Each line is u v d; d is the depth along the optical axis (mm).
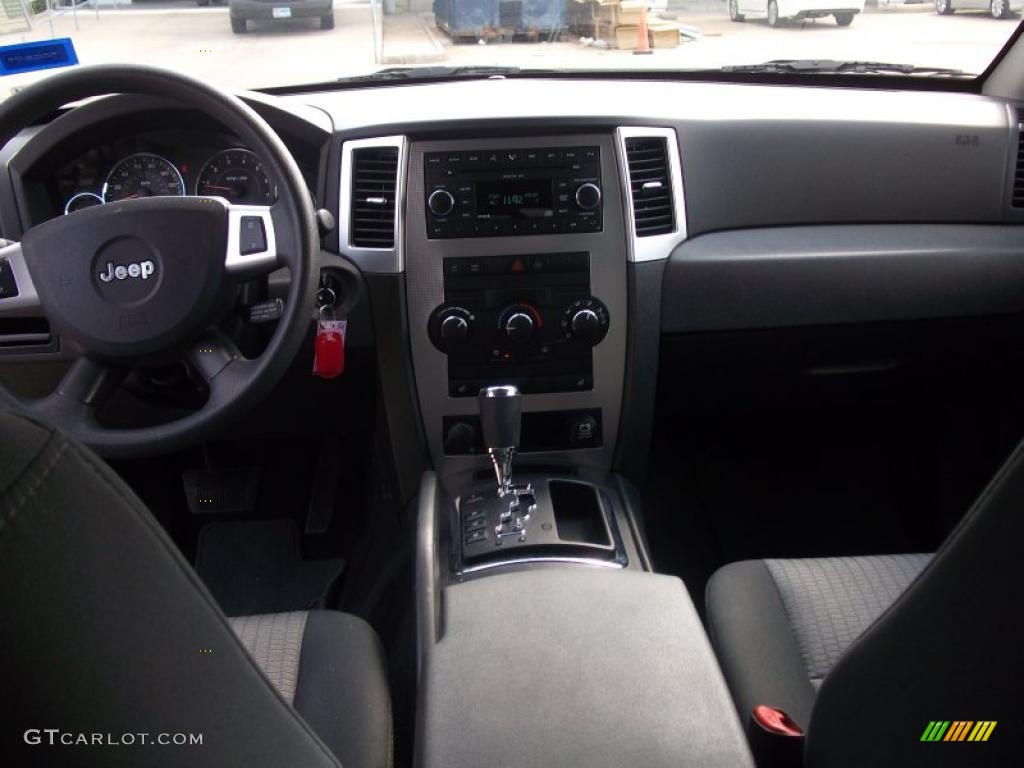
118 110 1657
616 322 1884
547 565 1660
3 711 455
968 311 1977
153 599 561
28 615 470
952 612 730
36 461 493
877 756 838
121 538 543
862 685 847
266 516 2350
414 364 1888
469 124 1783
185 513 2359
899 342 2027
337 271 1793
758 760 1039
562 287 1861
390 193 1802
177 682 569
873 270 1913
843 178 1962
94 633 508
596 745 1007
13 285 1396
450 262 1836
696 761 986
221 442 2369
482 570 1639
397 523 2180
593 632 1178
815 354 2033
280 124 1775
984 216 2021
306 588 2188
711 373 2062
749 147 1917
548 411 1935
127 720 525
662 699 1070
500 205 1821
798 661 1256
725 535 2301
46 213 1760
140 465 2340
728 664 1256
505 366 1897
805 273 1903
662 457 2506
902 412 2385
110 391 1448
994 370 2141
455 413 1923
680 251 1897
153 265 1352
